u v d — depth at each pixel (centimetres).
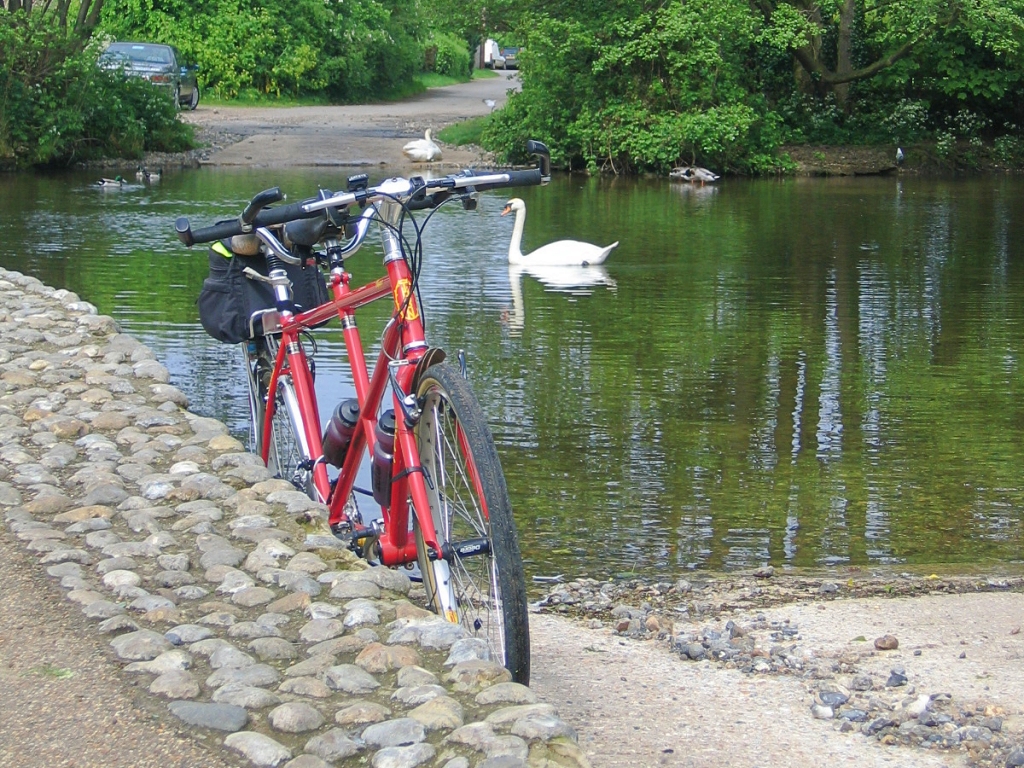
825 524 571
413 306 365
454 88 5144
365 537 419
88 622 351
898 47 2920
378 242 1362
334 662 329
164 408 555
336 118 3325
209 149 2506
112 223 1471
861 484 625
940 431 718
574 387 799
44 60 2248
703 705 365
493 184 372
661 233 1570
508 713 295
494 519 316
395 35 4481
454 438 338
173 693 309
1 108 2184
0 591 370
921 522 575
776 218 1758
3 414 542
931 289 1185
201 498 452
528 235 1528
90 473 473
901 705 366
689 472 639
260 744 284
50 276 1108
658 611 466
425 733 288
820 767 323
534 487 612
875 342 949
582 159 2605
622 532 557
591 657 407
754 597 482
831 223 1705
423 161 2423
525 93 2594
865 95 3031
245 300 473
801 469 647
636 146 2441
